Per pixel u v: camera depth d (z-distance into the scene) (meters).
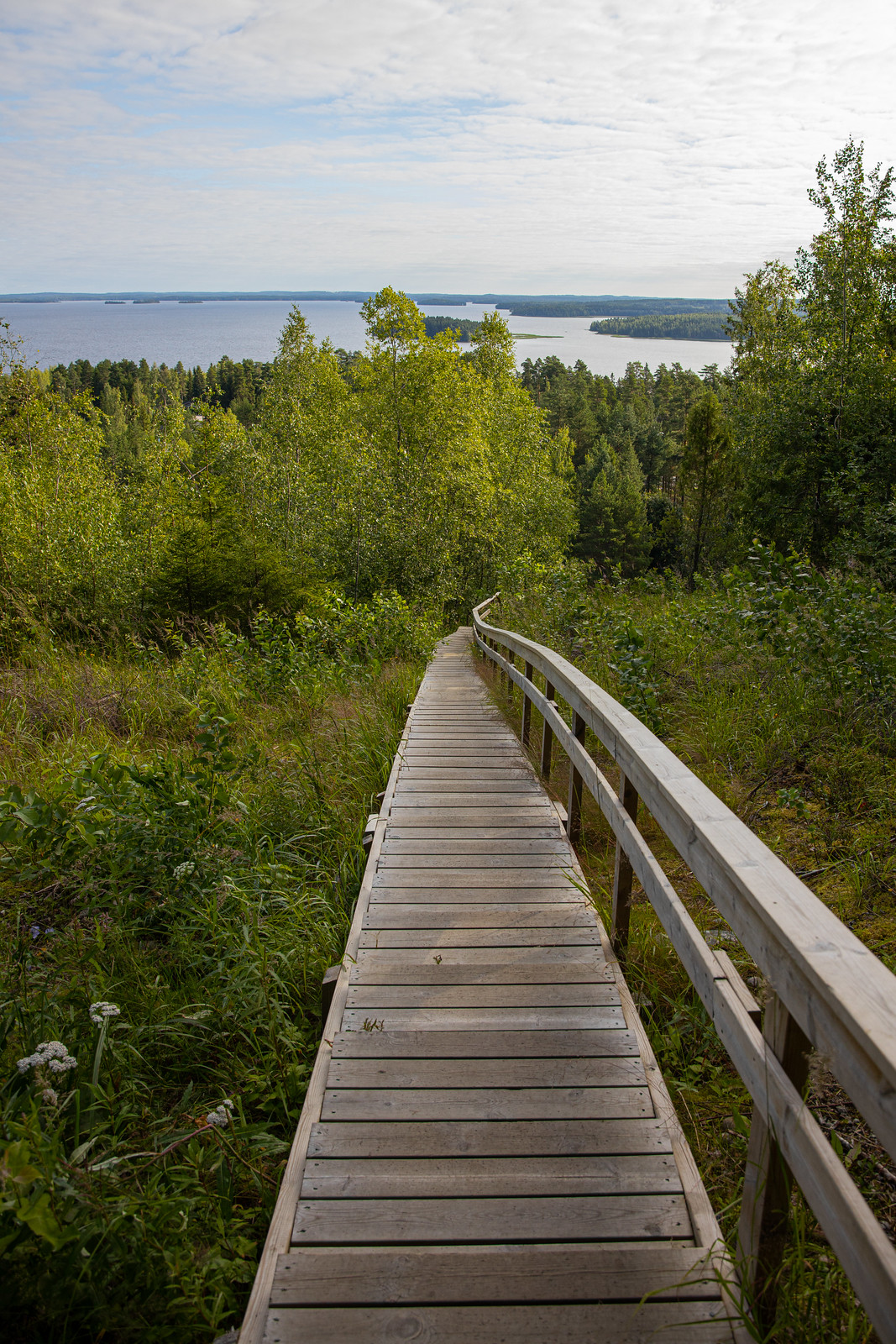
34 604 12.91
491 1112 2.42
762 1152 1.69
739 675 7.14
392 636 13.39
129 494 21.89
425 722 7.79
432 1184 2.14
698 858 2.01
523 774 5.89
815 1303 1.85
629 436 92.81
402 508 26.11
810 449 19.42
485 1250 1.92
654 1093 2.49
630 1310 1.76
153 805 4.28
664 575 14.12
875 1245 1.16
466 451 32.44
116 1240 1.91
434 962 3.27
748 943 1.67
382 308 32.16
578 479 77.94
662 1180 2.15
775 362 23.78
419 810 5.07
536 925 3.56
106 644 11.55
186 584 14.75
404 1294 1.80
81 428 20.91
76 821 4.06
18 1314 1.77
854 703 5.82
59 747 6.45
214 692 8.29
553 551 36.97
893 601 8.42
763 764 5.36
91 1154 2.41
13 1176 1.67
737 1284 1.75
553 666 4.80
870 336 18.75
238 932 3.62
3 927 3.76
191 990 3.32
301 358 37.22
